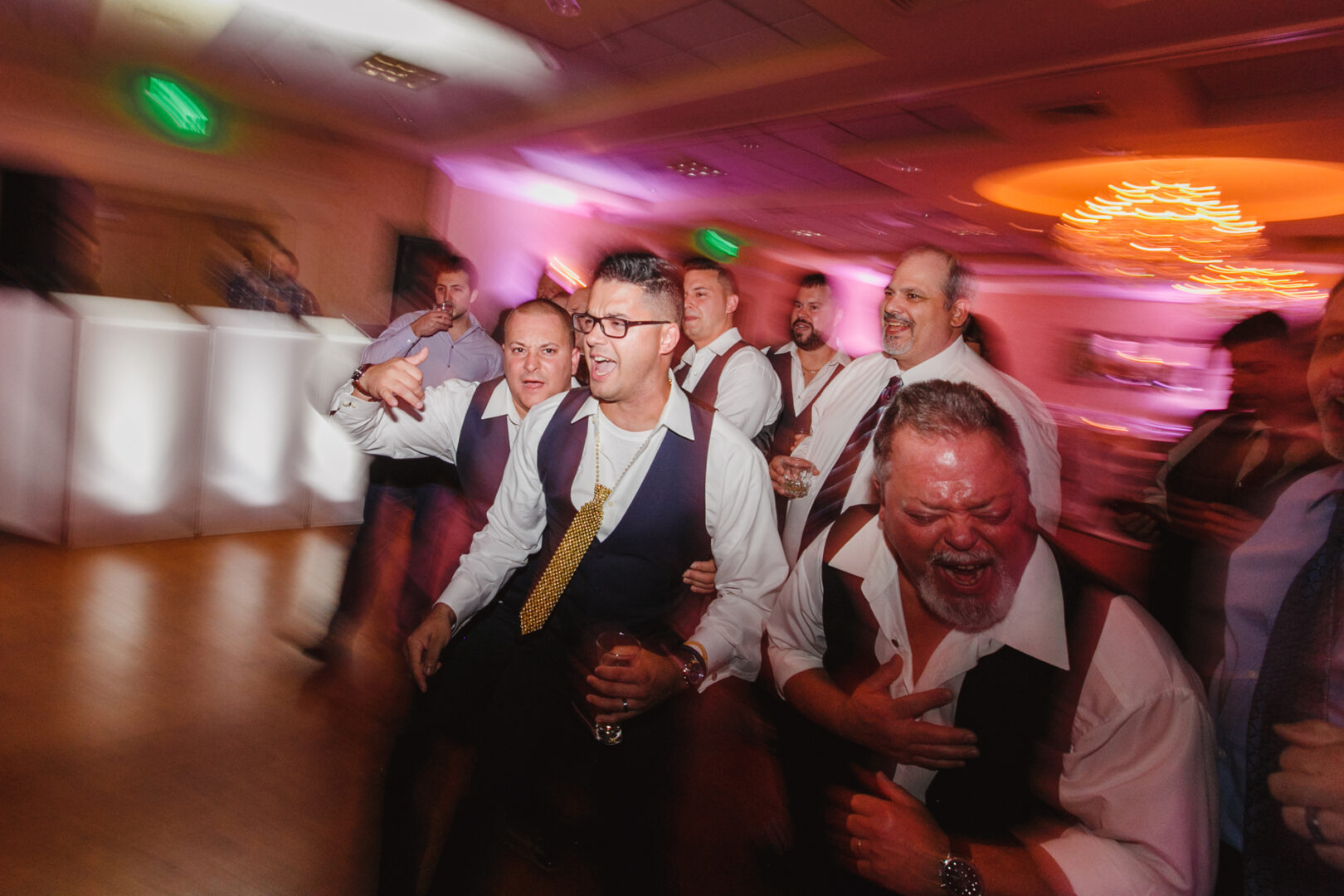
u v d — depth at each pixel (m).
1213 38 4.26
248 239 7.95
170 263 7.57
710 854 1.89
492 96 6.97
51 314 3.92
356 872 1.91
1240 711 1.34
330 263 8.48
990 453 1.14
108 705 2.52
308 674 2.91
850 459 2.31
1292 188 6.95
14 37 6.19
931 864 1.14
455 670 1.95
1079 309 12.41
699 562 1.78
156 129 7.22
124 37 6.18
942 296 2.13
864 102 5.78
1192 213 6.90
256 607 3.50
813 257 13.11
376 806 2.18
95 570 3.74
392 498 3.04
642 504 1.74
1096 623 1.12
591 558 1.78
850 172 7.71
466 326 3.22
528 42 5.71
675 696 1.65
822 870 1.39
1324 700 1.09
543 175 9.11
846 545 1.49
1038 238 9.69
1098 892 1.02
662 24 5.17
